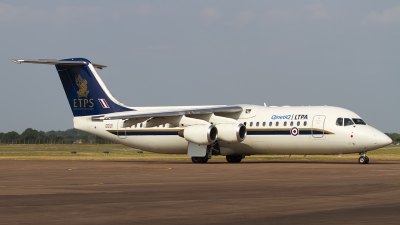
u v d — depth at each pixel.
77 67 116.50
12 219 35.75
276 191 50.16
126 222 34.50
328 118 98.25
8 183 60.94
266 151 104.50
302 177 65.94
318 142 98.62
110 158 138.75
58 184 59.31
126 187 55.19
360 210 38.53
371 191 49.59
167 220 35.12
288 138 100.75
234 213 37.69
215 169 83.06
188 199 44.84
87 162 110.69
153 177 68.25
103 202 43.41
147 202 43.22
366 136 94.75
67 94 118.38
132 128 114.75
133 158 140.50
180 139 110.19
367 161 97.19
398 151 185.75
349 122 97.19
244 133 102.62
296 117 100.75
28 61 107.12
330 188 52.31
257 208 39.81
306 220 34.72
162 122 105.94
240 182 59.75
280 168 82.94
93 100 116.19
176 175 71.44
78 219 35.69
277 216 36.34
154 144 113.19
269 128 102.38
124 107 114.38
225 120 104.50
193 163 105.12
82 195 48.22
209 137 101.12
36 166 94.44
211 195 47.47
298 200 43.81
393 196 46.00
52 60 110.81
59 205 41.88
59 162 110.62
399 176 66.38
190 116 108.00
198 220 35.06
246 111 106.44
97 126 116.81
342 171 75.38
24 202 43.69
